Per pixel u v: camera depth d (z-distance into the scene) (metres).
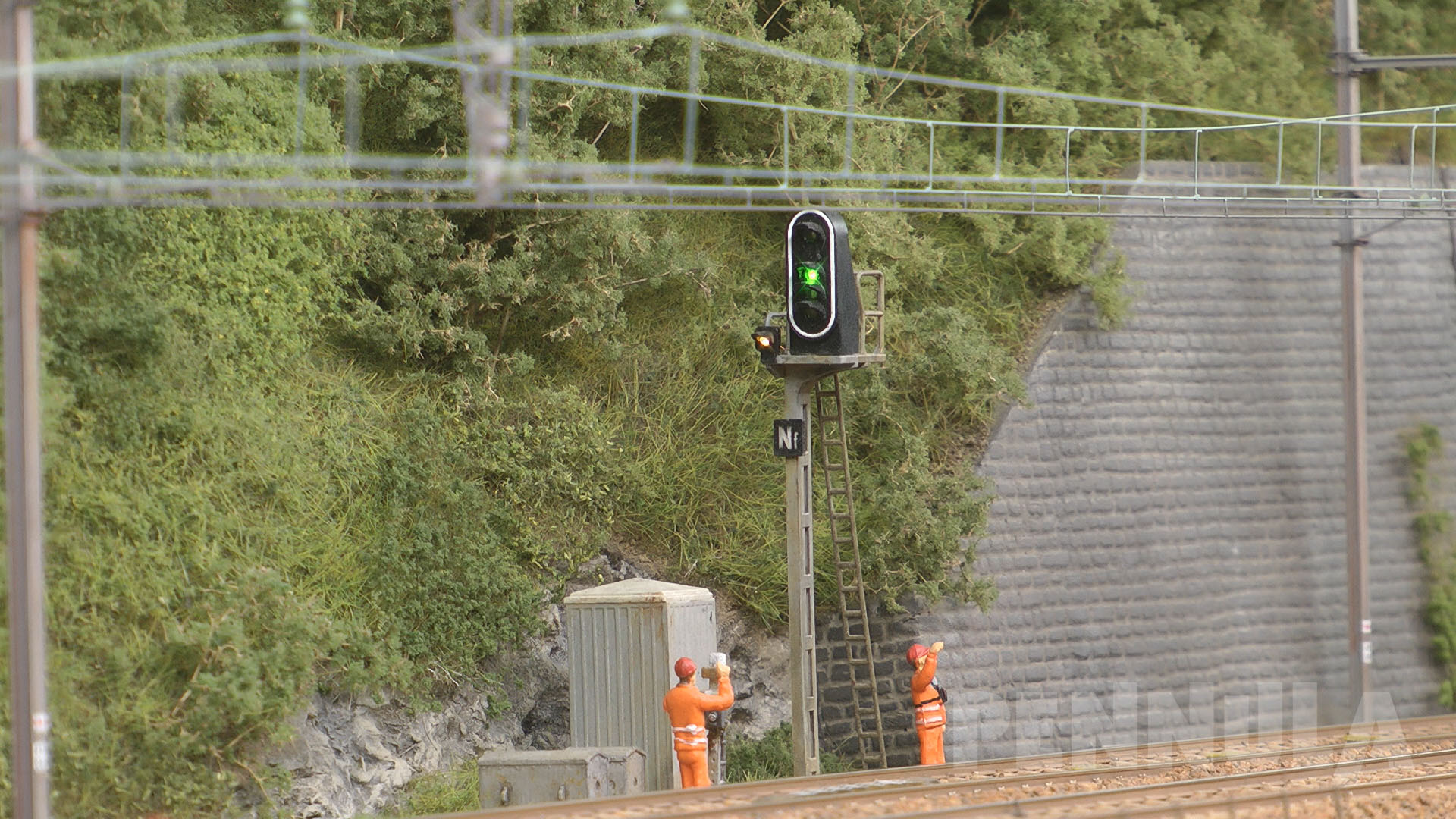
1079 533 70.31
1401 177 87.94
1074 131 83.00
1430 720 69.00
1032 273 76.00
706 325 69.31
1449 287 81.88
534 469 62.31
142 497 48.59
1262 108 88.44
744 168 71.44
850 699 65.50
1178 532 72.62
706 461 66.50
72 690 45.22
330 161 44.78
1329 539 76.06
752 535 65.88
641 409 67.00
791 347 52.28
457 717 58.62
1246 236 78.19
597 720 53.94
